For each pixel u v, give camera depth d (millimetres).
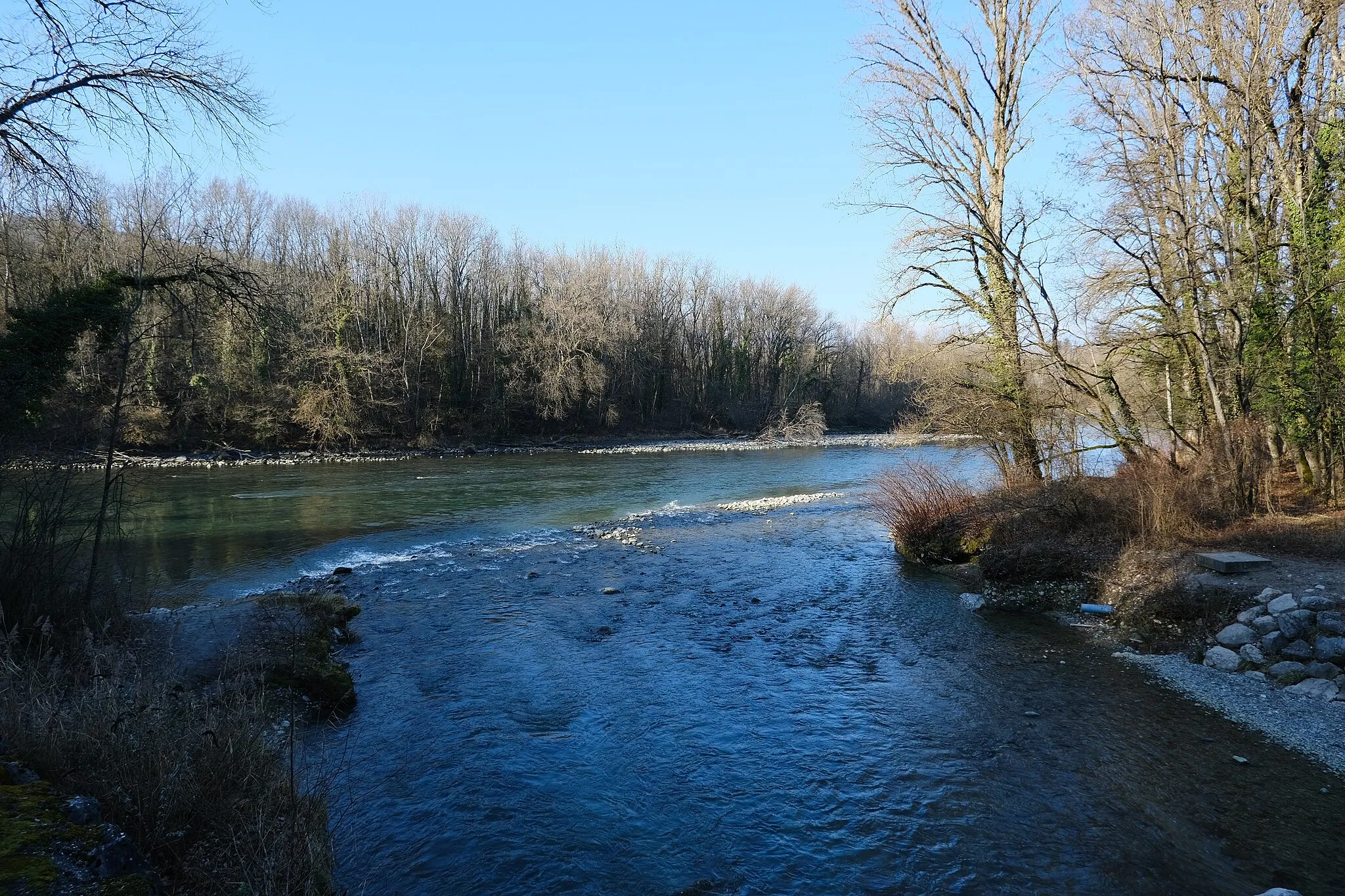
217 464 40844
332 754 8109
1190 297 17062
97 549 10188
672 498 31172
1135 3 17250
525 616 13656
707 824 6973
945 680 10641
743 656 11680
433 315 60688
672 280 81375
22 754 4742
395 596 14992
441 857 6352
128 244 12188
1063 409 18781
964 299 19859
